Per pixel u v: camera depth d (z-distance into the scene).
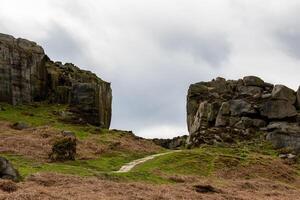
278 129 97.12
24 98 121.50
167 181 53.25
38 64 127.44
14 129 89.56
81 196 34.41
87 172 49.38
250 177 67.25
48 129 88.81
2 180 36.00
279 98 103.62
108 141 85.81
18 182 38.28
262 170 71.81
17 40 126.75
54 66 139.88
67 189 37.22
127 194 38.72
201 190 48.19
